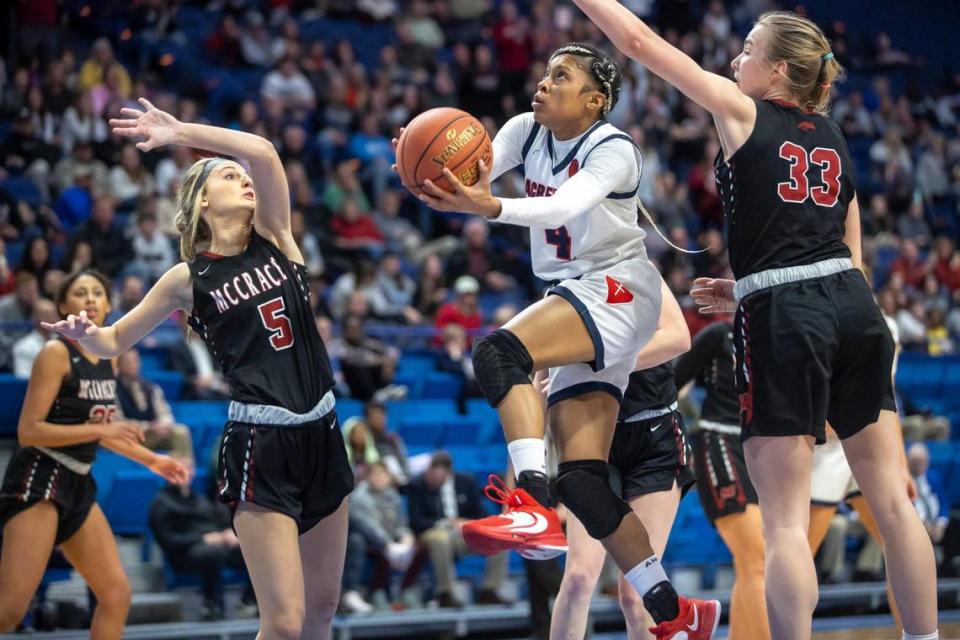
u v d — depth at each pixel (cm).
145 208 1103
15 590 513
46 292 955
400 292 1190
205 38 1578
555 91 374
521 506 355
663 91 1662
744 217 370
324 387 396
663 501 474
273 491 378
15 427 873
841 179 373
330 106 1426
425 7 1658
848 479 606
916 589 369
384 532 830
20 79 1256
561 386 382
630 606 464
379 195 1373
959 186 1791
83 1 1466
